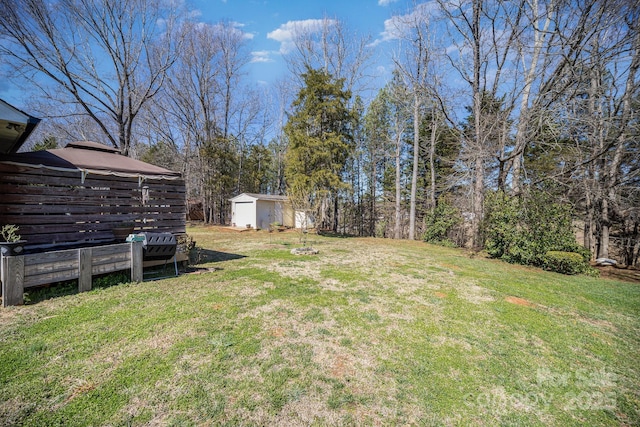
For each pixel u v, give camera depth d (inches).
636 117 331.9
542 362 113.9
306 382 94.1
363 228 914.7
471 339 129.7
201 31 778.2
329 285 202.5
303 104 633.0
